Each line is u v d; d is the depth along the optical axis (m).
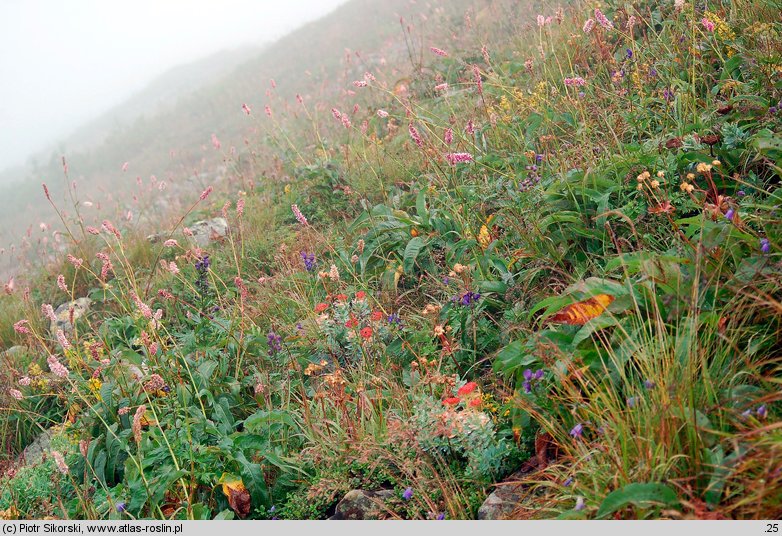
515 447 0.95
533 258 1.15
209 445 1.12
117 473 1.15
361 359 1.19
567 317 0.95
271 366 1.29
